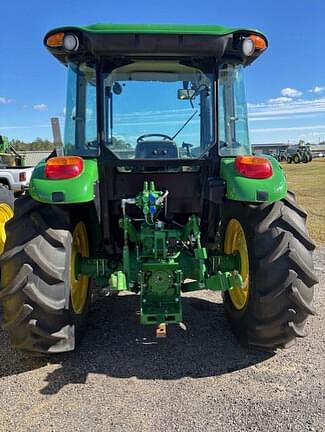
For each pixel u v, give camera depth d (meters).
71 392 2.95
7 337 3.79
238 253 3.68
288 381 3.04
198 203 3.74
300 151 42.84
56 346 3.28
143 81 3.55
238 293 3.69
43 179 3.20
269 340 3.34
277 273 3.17
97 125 3.50
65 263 3.25
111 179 3.62
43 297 3.13
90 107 3.55
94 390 2.97
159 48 3.27
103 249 3.91
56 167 3.19
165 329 3.88
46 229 3.25
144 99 3.57
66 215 3.38
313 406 2.75
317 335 3.75
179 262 3.50
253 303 3.28
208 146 3.58
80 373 3.19
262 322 3.28
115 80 3.53
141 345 3.62
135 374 3.16
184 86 3.57
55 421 2.65
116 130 3.57
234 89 3.66
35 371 3.22
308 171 27.80
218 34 3.28
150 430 2.55
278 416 2.65
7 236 3.27
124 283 3.26
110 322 4.09
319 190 15.57
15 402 2.85
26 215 3.30
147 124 3.59
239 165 3.27
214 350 3.51
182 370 3.21
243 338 3.50
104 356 3.43
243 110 3.70
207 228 3.82
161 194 3.46
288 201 3.43
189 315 4.23
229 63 3.53
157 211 3.48
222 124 3.63
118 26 3.23
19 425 2.62
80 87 3.58
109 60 3.42
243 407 2.75
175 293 3.36
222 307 4.43
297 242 3.22
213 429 2.54
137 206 3.60
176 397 2.87
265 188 3.16
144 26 3.24
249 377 3.10
